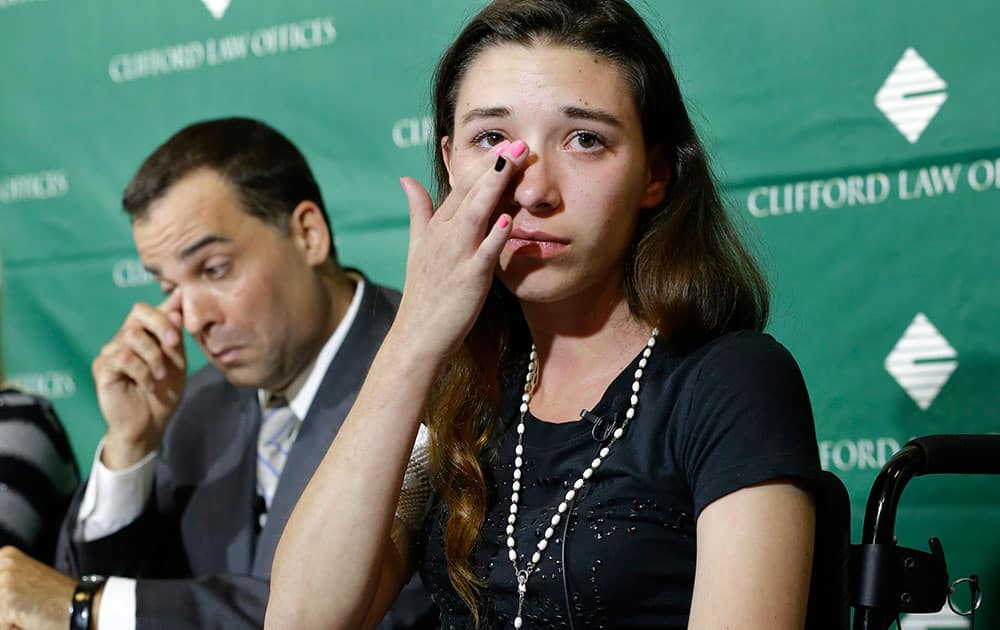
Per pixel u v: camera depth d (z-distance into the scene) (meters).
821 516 1.08
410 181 1.12
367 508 1.05
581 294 1.10
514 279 1.04
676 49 1.78
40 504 1.97
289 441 1.83
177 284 1.80
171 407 1.85
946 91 1.64
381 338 1.78
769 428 0.97
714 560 0.94
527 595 1.04
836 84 1.70
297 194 1.83
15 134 2.33
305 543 1.06
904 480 1.09
